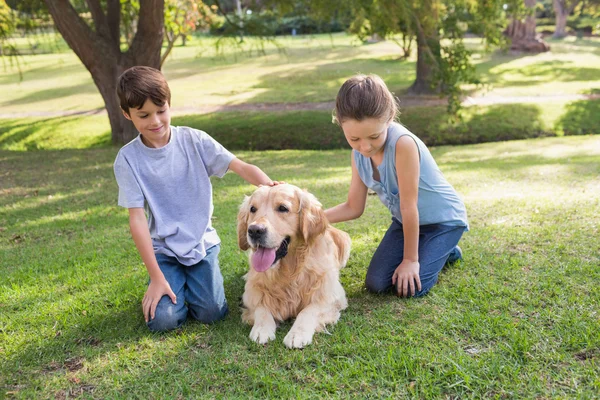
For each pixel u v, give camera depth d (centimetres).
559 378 249
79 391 263
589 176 746
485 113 1755
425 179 365
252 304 336
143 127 324
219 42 1673
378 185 367
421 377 254
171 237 346
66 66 3747
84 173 1014
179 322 330
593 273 362
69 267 459
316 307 323
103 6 1703
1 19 1472
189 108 2122
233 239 519
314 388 254
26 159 1227
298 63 3525
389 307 339
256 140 1645
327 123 1711
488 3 1783
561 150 1162
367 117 307
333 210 400
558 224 486
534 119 1692
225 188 812
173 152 346
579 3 5500
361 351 283
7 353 303
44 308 366
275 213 320
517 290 347
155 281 323
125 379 270
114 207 716
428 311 328
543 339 283
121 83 316
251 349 294
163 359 287
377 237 496
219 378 266
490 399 238
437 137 1617
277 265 323
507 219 524
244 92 2467
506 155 1134
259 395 250
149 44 1377
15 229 625
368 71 2966
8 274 448
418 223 346
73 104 2330
